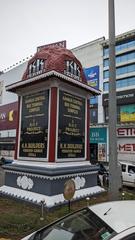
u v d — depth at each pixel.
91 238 2.90
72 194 7.56
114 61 7.13
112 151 6.84
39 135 9.96
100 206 3.61
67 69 10.52
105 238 2.68
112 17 7.29
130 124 29.62
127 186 16.12
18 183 9.92
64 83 9.98
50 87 9.80
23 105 10.96
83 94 11.16
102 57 37.94
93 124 32.94
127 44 37.16
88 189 10.30
